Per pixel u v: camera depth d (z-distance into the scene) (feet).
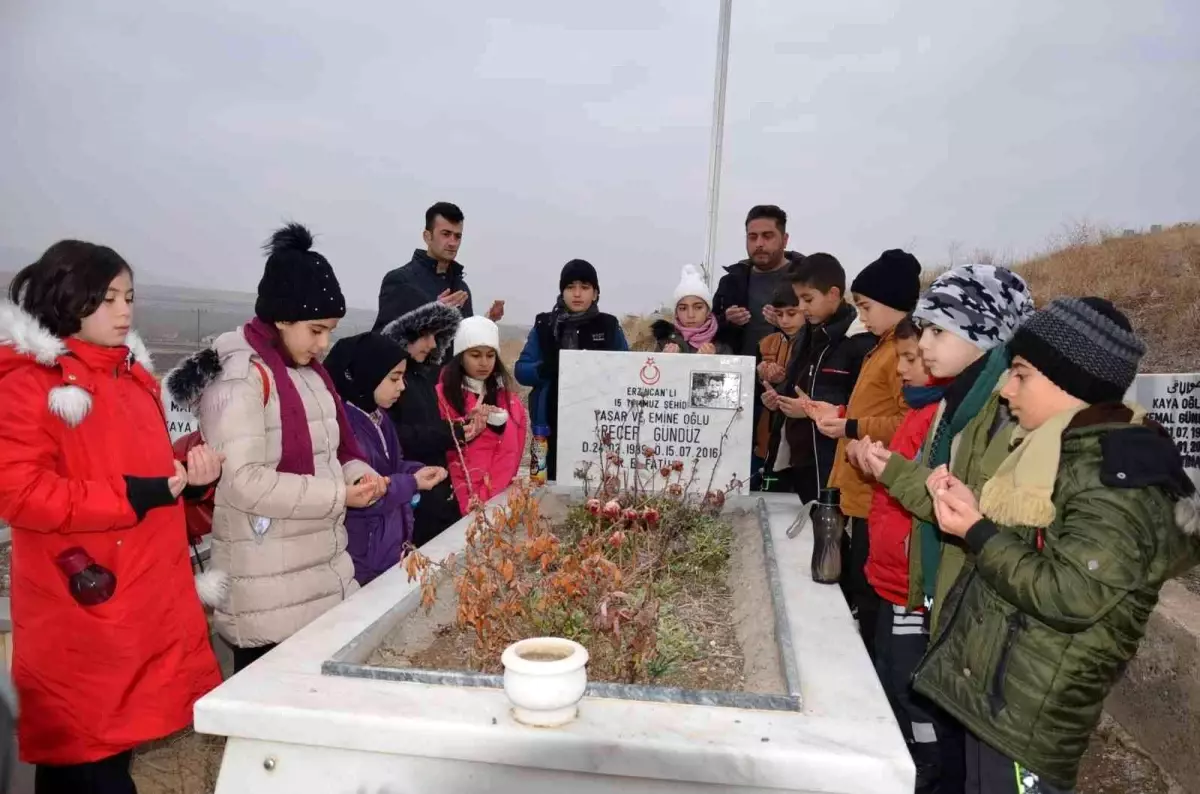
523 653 6.49
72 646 7.51
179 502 8.40
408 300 18.13
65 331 7.55
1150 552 5.77
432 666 8.34
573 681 6.14
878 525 9.85
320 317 9.20
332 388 10.14
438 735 6.24
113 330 7.72
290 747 6.57
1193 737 11.15
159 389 8.71
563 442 15.89
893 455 8.28
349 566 9.79
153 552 7.93
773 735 6.11
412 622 9.05
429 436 13.47
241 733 6.55
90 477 7.60
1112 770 11.87
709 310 18.31
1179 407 14.79
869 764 5.75
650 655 8.17
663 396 15.52
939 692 6.83
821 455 14.80
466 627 8.83
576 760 6.06
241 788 6.65
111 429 7.77
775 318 16.67
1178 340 24.27
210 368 8.74
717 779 5.91
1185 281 26.07
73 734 7.55
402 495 10.36
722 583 11.69
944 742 9.52
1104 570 5.65
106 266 7.57
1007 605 6.46
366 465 10.50
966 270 8.52
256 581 8.83
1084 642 6.08
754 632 9.12
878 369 11.49
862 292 11.50
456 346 14.35
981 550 6.25
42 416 7.34
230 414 8.54
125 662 7.63
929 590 8.49
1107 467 5.82
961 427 8.11
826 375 14.48
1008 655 6.34
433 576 8.62
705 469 15.48
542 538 8.30
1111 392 6.05
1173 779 11.53
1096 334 5.98
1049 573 5.86
